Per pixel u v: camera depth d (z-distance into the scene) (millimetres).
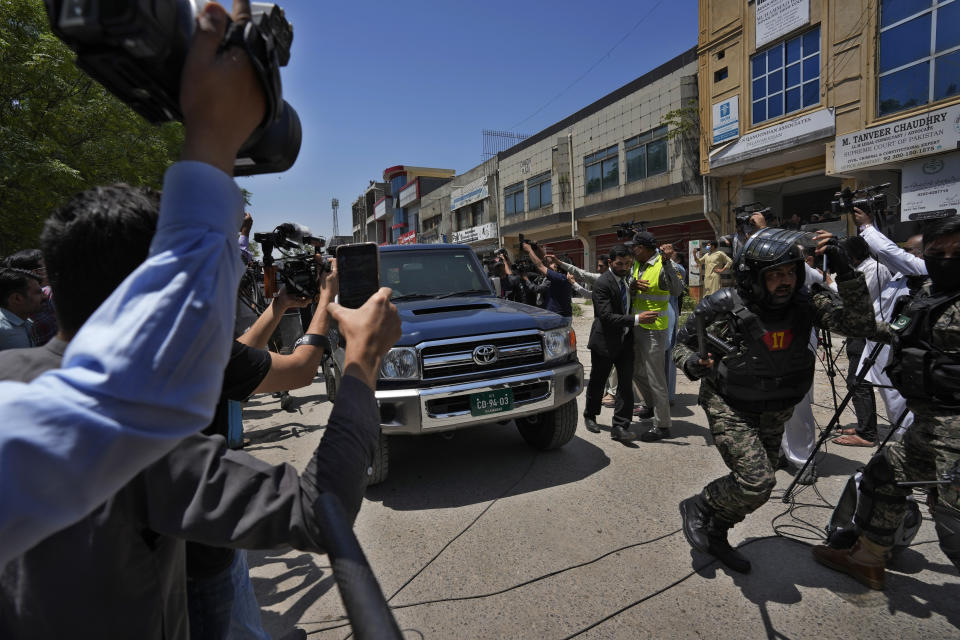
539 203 25406
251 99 593
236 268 596
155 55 511
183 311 519
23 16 8406
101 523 733
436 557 2875
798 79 12938
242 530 757
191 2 585
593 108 21641
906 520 2496
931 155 10523
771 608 2350
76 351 510
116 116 10055
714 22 14969
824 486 3564
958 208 10227
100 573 736
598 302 4504
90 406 474
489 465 4172
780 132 13289
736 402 2574
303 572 2809
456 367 3586
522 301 7395
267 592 2633
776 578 2572
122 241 749
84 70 540
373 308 923
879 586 2443
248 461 825
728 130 14820
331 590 2631
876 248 3461
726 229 16141
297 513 752
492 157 28875
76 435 465
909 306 2250
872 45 11305
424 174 45812
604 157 21266
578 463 4129
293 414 6211
